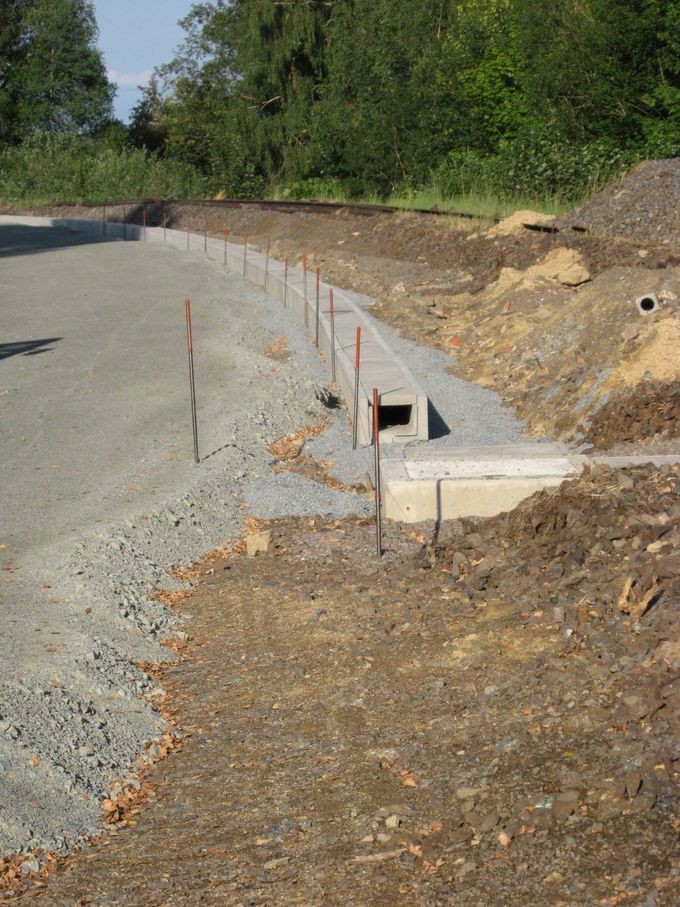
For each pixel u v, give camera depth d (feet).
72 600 28.12
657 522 27.20
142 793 19.66
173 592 30.42
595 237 63.82
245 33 162.81
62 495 37.96
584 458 36.52
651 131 90.63
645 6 91.20
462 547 30.63
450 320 63.36
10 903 16.15
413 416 43.68
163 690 24.06
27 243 123.44
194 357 58.34
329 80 150.51
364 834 16.83
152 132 234.17
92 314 73.00
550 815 15.81
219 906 15.42
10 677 22.66
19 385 54.54
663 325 43.50
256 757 20.47
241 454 41.57
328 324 59.82
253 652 25.88
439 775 18.29
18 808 18.22
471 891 14.62
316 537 34.01
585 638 22.18
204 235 111.75
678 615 21.52
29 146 196.03
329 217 100.37
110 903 15.90
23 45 237.45
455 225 81.05
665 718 17.56
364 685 22.99
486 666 22.74
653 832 14.93
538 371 49.08
